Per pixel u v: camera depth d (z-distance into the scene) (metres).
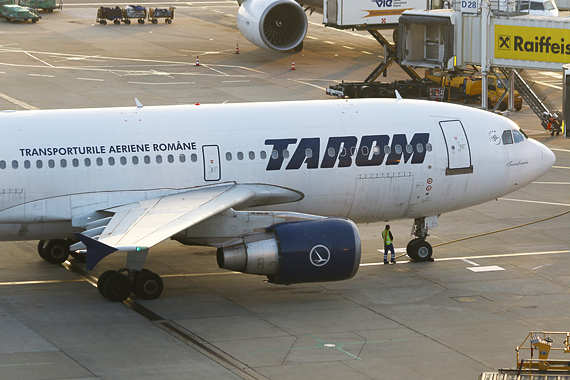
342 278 96.25
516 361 78.19
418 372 76.06
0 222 96.56
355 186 106.62
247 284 103.12
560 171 164.12
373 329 87.38
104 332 85.06
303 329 87.12
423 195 109.94
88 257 76.81
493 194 114.31
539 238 125.62
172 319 89.62
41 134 97.94
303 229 94.56
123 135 100.19
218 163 101.75
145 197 99.75
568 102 173.12
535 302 96.88
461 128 111.25
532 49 187.00
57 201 97.38
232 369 76.00
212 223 94.50
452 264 112.75
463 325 88.88
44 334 84.12
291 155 103.88
